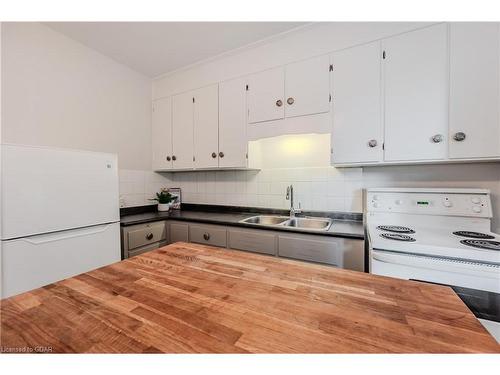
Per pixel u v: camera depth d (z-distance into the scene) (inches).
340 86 62.9
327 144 77.4
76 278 27.1
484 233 51.3
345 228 62.4
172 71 94.2
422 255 42.6
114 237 65.0
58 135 71.2
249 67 77.4
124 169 92.0
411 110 55.1
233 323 18.7
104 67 83.5
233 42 74.4
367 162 60.2
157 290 24.2
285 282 26.0
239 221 73.9
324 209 78.1
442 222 57.8
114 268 30.1
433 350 15.7
